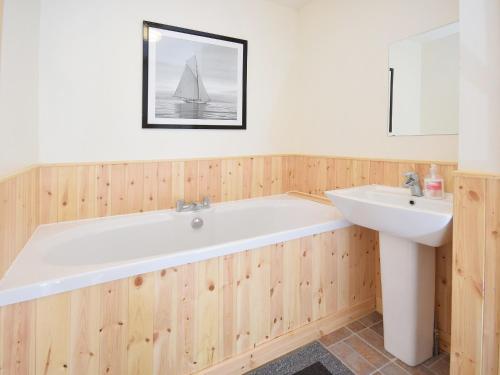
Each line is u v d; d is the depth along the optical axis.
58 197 1.82
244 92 2.42
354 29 2.14
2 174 1.13
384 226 1.45
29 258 1.29
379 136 1.99
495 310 1.08
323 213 2.10
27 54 1.53
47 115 1.76
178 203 2.11
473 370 1.15
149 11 2.01
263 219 2.41
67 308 1.08
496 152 1.07
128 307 1.19
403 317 1.54
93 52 1.86
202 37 2.20
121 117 1.97
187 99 2.18
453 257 1.18
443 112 1.64
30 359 1.03
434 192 1.53
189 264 1.31
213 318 1.39
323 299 1.79
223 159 2.36
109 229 1.81
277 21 2.55
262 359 1.54
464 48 1.14
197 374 1.36
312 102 2.53
